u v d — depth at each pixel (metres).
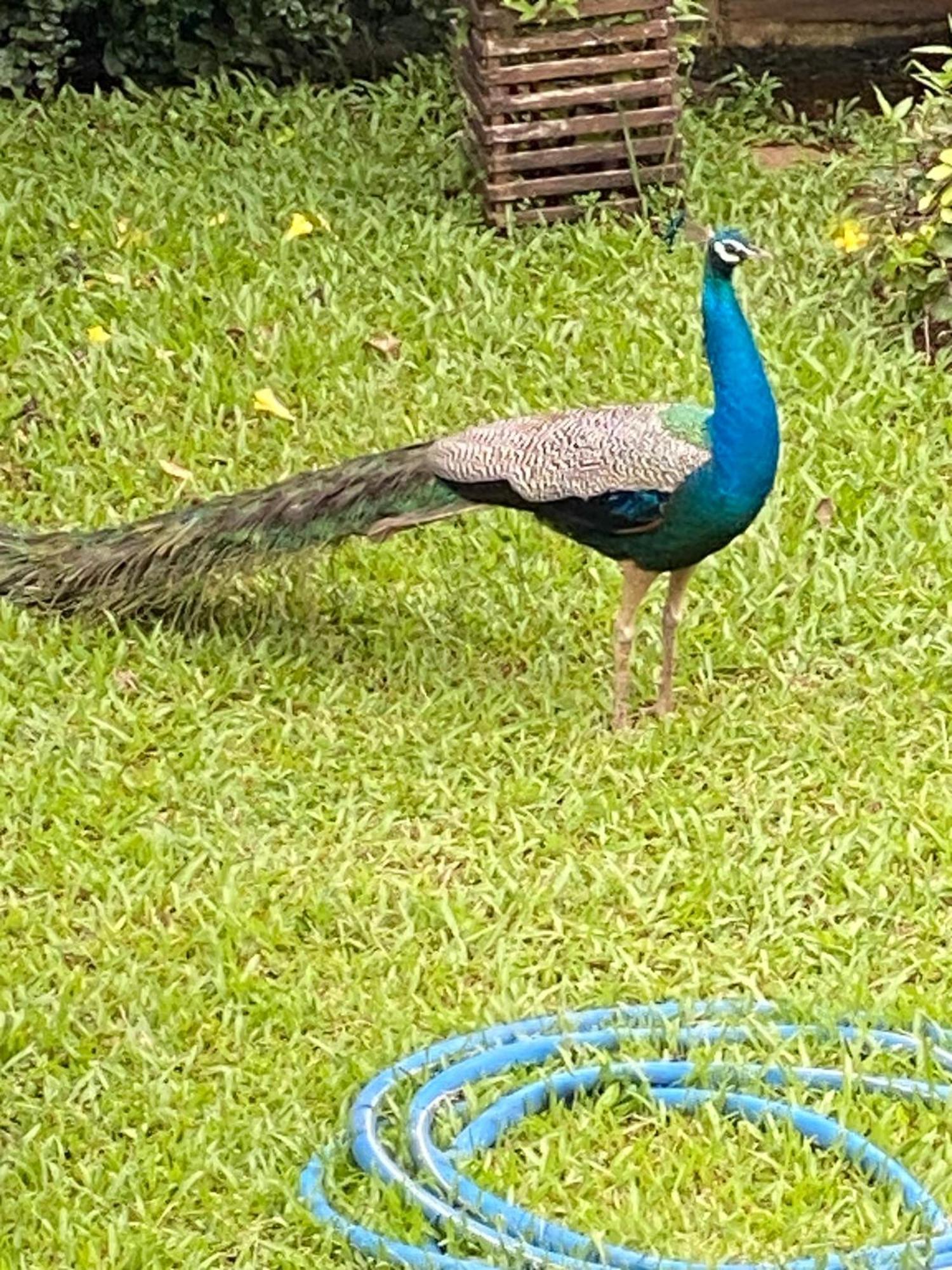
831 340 7.55
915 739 6.57
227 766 6.55
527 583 6.93
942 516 7.05
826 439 7.26
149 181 8.08
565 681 6.72
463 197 8.05
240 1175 5.77
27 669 6.73
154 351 7.50
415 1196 5.67
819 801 6.45
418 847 6.38
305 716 6.66
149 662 6.76
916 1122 5.84
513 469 6.50
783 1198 5.73
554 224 7.94
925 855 6.34
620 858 6.35
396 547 7.03
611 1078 5.89
